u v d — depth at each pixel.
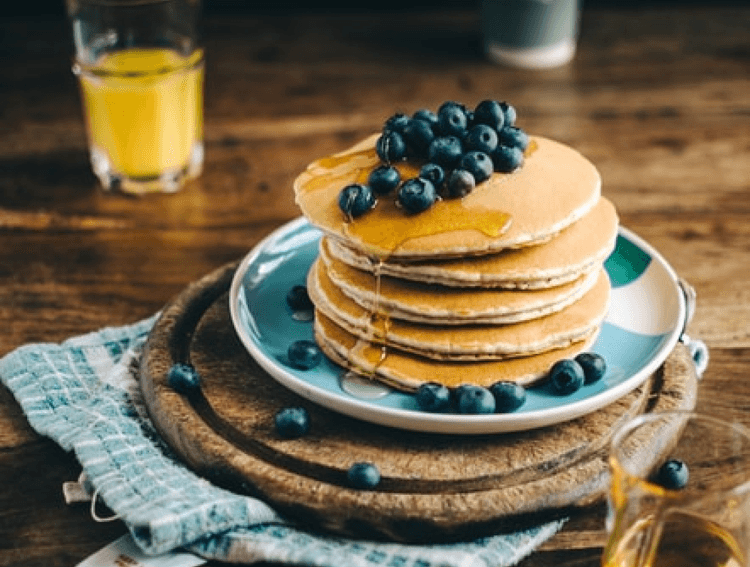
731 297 0.74
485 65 1.07
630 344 0.66
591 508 0.59
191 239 0.82
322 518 0.58
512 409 0.61
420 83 1.03
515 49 1.06
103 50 0.85
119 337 0.70
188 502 0.57
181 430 0.61
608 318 0.67
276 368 0.62
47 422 0.63
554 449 0.60
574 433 0.61
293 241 0.73
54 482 0.61
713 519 0.53
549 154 0.66
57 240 0.82
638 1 1.29
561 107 0.99
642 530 0.53
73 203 0.86
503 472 0.59
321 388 0.61
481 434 0.61
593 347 0.65
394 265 0.61
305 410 0.61
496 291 0.61
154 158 0.87
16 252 0.80
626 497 0.53
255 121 0.97
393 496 0.58
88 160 0.92
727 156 0.92
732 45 1.11
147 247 0.81
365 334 0.62
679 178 0.88
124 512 0.57
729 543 0.53
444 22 1.16
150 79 0.84
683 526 0.53
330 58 1.08
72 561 0.57
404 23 1.16
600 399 0.60
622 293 0.69
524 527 0.58
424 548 0.58
